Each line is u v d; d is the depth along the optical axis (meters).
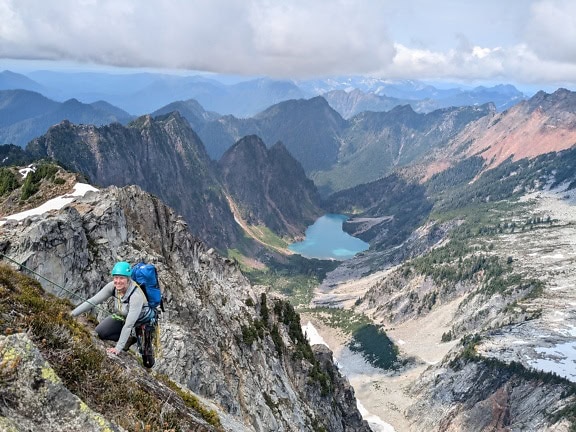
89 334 14.35
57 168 79.75
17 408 8.75
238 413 43.41
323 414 83.00
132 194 62.84
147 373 16.97
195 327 53.00
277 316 91.25
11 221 42.28
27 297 13.38
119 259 48.62
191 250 68.88
